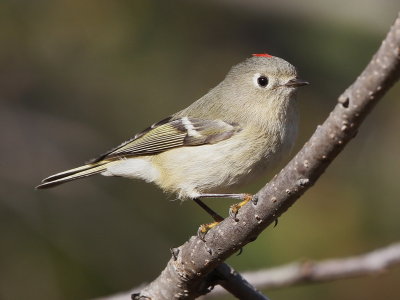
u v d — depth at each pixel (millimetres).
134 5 12617
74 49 12664
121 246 11070
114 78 12570
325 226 10656
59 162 12133
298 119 8102
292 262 10312
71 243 10797
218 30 12938
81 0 12641
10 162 11906
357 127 4664
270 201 5418
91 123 12461
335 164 11398
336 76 12523
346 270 7855
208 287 6441
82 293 10477
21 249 10719
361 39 12727
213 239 5945
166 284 6469
